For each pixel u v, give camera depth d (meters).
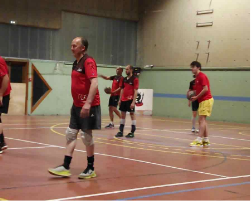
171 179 5.60
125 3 21.67
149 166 6.54
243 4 17.81
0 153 7.16
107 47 21.27
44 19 18.88
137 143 9.38
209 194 4.81
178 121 17.53
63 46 19.69
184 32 20.00
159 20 21.14
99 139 9.84
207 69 19.02
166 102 20.72
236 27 18.05
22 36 18.39
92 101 5.29
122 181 5.35
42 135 10.21
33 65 18.11
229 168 6.66
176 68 20.27
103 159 7.00
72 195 4.51
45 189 4.76
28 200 4.22
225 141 10.55
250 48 17.59
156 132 12.16
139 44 22.23
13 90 17.67
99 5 20.70
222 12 18.53
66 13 19.72
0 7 17.61
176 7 20.31
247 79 17.73
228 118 18.38
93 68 5.30
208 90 9.37
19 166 6.12
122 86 10.57
